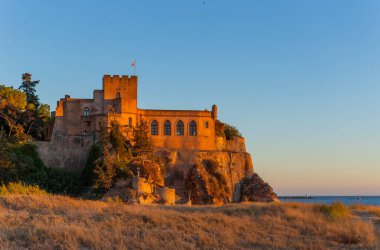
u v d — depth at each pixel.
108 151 90.69
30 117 104.00
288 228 43.03
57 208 47.88
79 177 93.81
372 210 62.41
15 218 40.41
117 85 105.75
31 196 53.56
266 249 35.88
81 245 33.44
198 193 99.06
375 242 40.16
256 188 108.38
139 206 55.34
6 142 85.50
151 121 105.56
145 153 95.06
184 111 107.56
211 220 43.38
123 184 84.25
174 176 102.12
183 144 106.38
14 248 31.20
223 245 36.06
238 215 47.84
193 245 35.09
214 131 110.25
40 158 93.00
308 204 54.94
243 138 117.69
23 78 119.69
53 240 33.41
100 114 98.69
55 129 100.44
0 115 98.81
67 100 102.94
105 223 39.53
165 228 39.53
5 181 80.81
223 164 108.75
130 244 34.25
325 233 41.97
